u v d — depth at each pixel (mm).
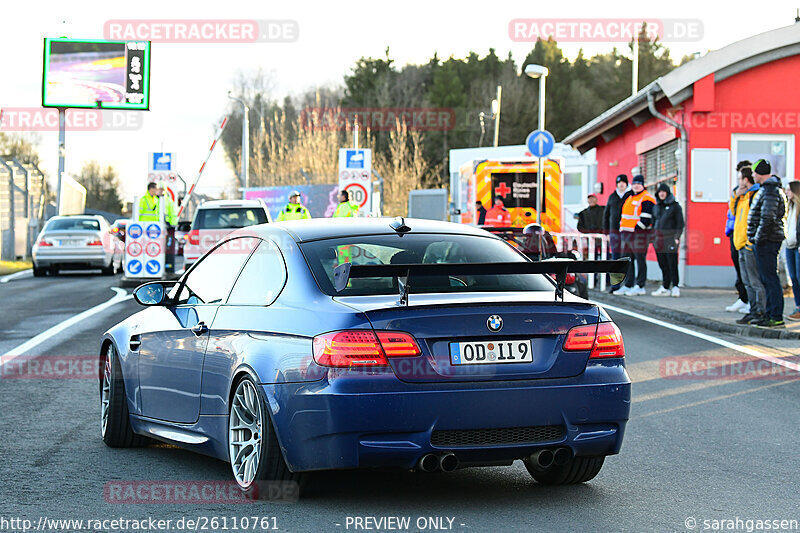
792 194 26203
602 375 10047
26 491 10727
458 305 9711
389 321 9484
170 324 12250
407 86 153750
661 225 34906
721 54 39031
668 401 16438
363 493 10711
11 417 15078
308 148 100125
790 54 39344
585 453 10062
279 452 9922
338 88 157375
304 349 9656
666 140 42781
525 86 155250
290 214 44938
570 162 72188
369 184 60562
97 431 14219
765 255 24453
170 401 12109
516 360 9773
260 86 150250
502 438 9688
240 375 10508
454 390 9469
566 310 10070
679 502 10344
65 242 50500
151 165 52969
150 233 41594
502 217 48469
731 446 13164
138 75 67625
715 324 26031
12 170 60719
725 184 40031
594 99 156125
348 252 10773
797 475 11562
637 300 33156
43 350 22406
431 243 11219
